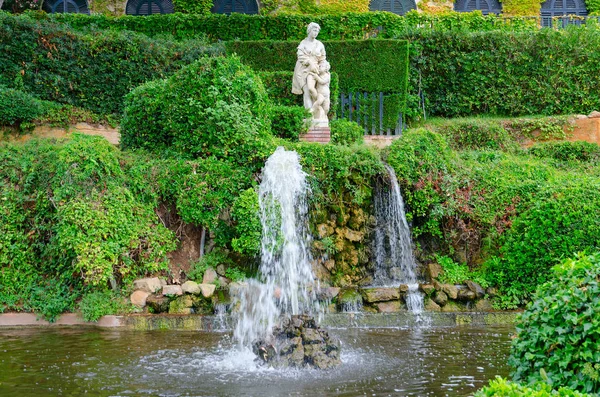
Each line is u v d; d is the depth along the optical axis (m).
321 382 8.34
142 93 14.94
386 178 14.53
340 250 13.91
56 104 19.16
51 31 19.59
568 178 15.62
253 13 30.77
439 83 24.02
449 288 13.07
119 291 12.29
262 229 13.15
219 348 10.09
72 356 9.50
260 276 13.17
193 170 13.39
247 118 14.16
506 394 5.35
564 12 31.19
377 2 30.94
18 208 12.73
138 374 8.61
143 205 13.19
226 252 13.43
